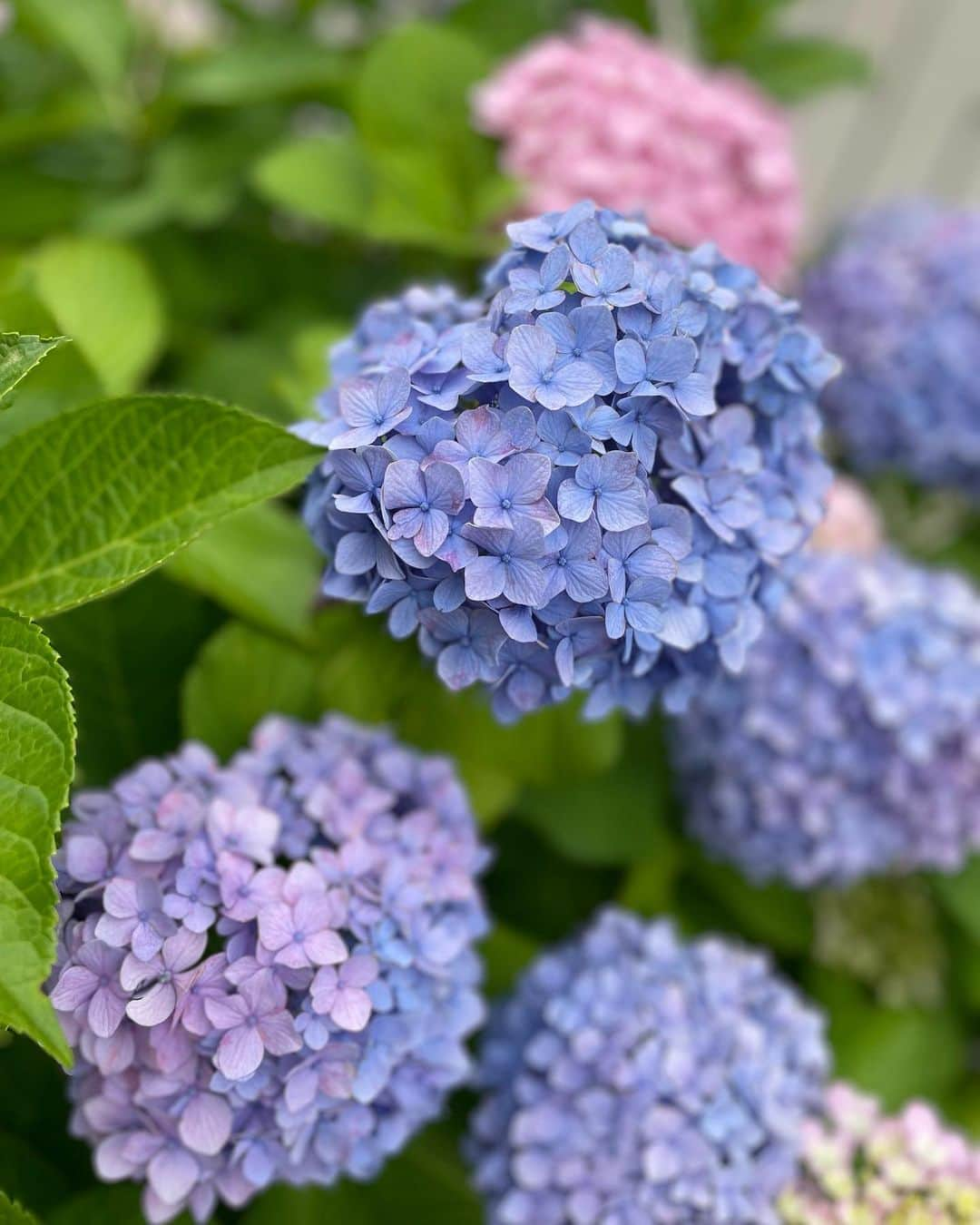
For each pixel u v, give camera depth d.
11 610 0.84
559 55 1.19
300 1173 0.90
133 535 0.89
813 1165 0.99
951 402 1.33
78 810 0.90
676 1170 0.96
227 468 0.88
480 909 0.94
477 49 1.20
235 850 0.88
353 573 0.85
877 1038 1.14
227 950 0.87
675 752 1.13
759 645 1.09
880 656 1.08
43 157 1.27
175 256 1.24
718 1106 0.96
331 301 1.29
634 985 0.99
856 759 1.09
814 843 1.11
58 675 0.83
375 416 0.85
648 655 0.86
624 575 0.84
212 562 0.98
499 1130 1.00
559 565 0.84
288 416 1.13
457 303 0.90
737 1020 0.99
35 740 0.82
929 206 1.59
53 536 0.89
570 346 0.85
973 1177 0.99
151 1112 0.87
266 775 0.92
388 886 0.90
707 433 0.88
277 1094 0.87
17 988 0.79
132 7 1.32
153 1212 0.88
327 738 0.94
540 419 0.84
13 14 1.23
